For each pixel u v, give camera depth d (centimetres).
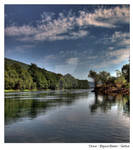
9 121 1433
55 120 1481
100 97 4522
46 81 16550
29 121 1440
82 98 4172
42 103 2930
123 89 7075
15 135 1050
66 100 3581
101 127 1235
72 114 1786
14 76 10319
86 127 1234
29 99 3841
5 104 2748
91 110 2089
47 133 1085
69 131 1132
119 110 2069
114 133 1089
